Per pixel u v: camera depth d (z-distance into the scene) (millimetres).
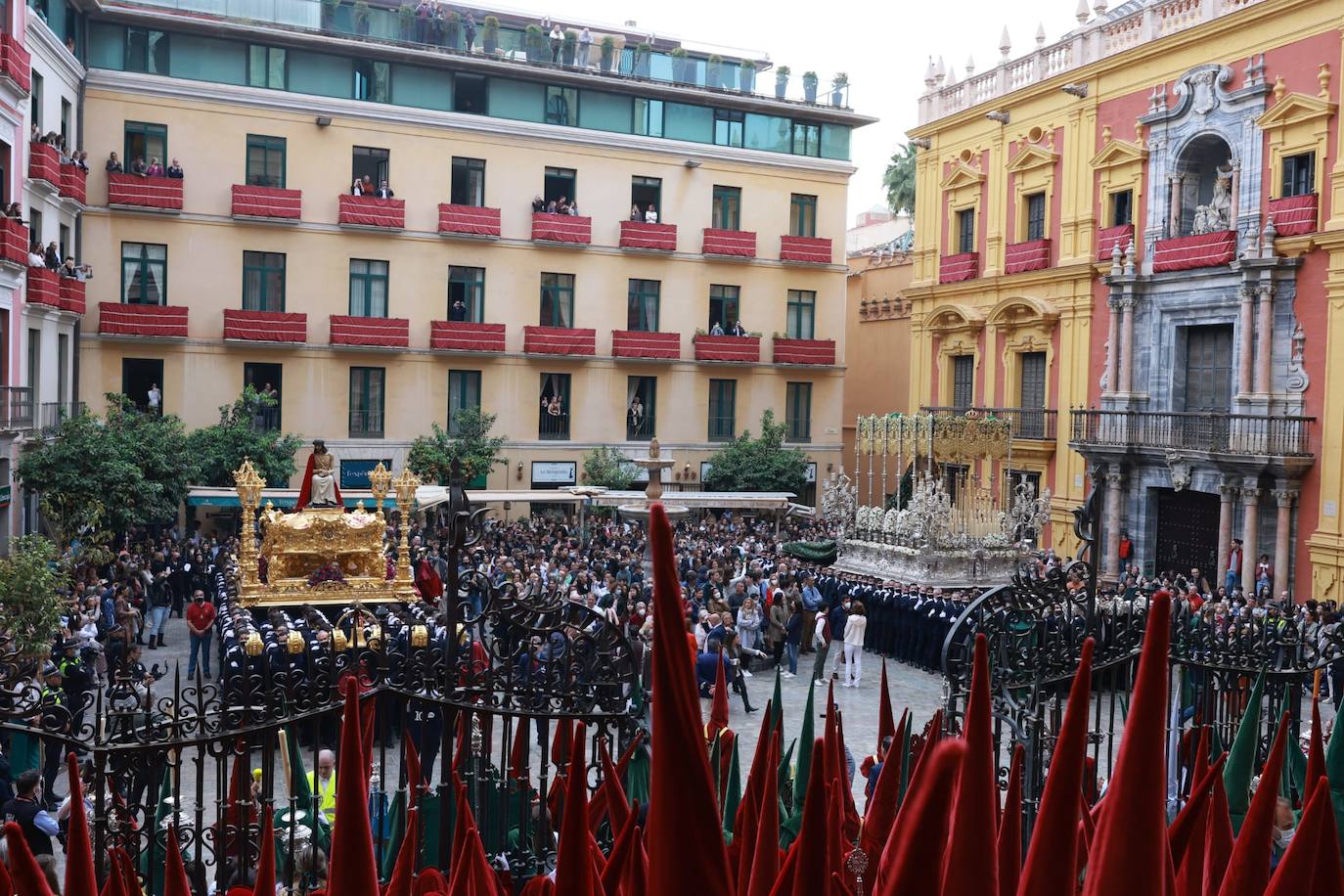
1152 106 33719
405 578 25938
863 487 54406
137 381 39938
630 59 47062
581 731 2518
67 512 29406
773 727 3697
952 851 1847
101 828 7133
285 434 41406
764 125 49281
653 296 47688
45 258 32344
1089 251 36000
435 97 43531
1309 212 28844
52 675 14031
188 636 27594
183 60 39781
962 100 41594
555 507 46062
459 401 44750
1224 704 11117
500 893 4184
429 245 43719
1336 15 28344
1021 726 9414
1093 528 10000
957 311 41188
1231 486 30266
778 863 2674
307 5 41375
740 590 24438
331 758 10117
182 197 39406
